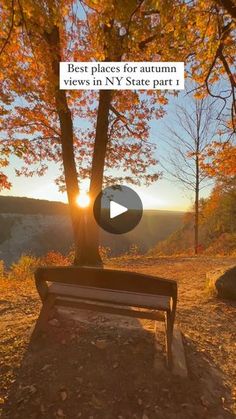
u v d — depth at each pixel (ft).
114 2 17.10
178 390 9.96
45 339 12.03
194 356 12.11
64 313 14.16
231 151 36.96
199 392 10.02
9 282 27.86
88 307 12.13
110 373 10.40
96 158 38.22
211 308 19.66
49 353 11.30
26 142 39.47
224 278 21.85
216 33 23.12
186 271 35.17
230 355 13.41
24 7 16.15
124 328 12.98
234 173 39.29
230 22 24.53
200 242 91.20
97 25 20.31
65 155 38.14
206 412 9.36
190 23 21.71
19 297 20.35
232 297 21.26
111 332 12.57
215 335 15.46
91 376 10.25
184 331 15.16
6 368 10.68
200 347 13.35
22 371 10.52
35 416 8.95
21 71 25.63
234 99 28.55
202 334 15.25
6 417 8.90
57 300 12.51
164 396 9.72
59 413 9.03
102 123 37.93
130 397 9.61
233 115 30.55
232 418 9.31
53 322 12.88
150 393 9.77
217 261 43.42
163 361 10.99
